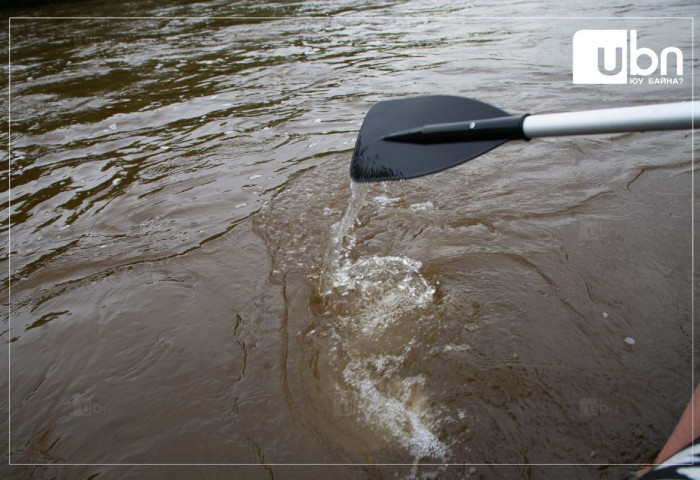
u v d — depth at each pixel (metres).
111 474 1.67
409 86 5.23
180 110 4.97
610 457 1.62
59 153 4.16
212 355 2.11
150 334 2.23
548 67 5.64
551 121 1.36
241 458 1.70
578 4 9.27
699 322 2.09
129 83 5.91
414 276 2.46
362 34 7.75
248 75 5.96
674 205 2.89
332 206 3.10
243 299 2.40
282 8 10.20
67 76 6.28
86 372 2.07
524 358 1.99
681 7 8.46
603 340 2.04
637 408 1.76
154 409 1.89
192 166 3.77
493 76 5.42
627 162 3.42
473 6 9.59
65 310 2.42
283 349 2.12
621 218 2.80
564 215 2.86
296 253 2.70
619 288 2.30
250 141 4.14
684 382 1.84
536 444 1.68
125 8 10.91
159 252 2.79
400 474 1.62
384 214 2.98
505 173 3.36
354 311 2.28
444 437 1.72
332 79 5.64
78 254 2.83
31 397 1.98
